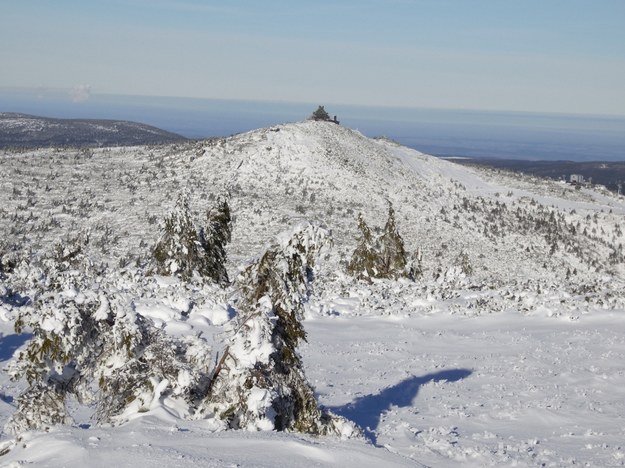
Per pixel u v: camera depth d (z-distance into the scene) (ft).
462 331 72.38
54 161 493.36
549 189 633.20
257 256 31.19
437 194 524.11
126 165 494.59
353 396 43.39
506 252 437.99
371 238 127.44
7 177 433.07
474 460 29.60
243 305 30.81
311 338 65.10
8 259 91.40
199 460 22.20
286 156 504.43
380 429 35.22
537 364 54.70
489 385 47.47
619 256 488.85
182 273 95.96
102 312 29.14
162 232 97.50
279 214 391.45
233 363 29.73
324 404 40.91
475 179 606.96
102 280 79.77
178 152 516.32
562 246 477.36
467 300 93.61
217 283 97.09
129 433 24.95
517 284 112.68
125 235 339.57
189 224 96.68
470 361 56.24
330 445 27.14
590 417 38.86
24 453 23.41
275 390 29.55
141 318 30.35
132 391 28.73
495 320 78.95
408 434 34.22
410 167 572.10
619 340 65.36
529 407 40.55
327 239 30.81
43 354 28.19
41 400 28.53
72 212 373.81
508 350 61.57
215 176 463.01
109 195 413.39
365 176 503.61
